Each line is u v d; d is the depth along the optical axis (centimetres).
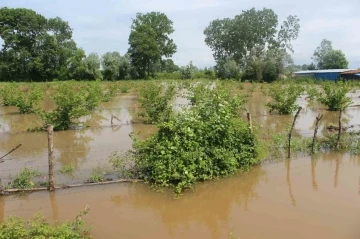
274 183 925
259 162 1073
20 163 1149
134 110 2412
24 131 1702
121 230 698
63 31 6825
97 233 683
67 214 769
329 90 2228
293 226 687
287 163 1078
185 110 1025
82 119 2027
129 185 921
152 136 969
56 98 1681
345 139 1291
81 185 910
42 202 826
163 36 7094
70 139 1517
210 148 964
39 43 5916
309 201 803
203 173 934
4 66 5653
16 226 536
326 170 1015
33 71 5831
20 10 5794
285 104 2086
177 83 4094
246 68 5647
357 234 647
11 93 2708
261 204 802
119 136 1558
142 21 6981
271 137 1407
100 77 5553
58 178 977
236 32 6431
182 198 848
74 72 5572
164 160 902
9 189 864
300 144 1229
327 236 643
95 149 1323
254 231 676
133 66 6234
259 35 6444
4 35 5725
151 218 752
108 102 2930
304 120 1903
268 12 6431
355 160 1100
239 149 1030
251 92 3522
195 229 700
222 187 907
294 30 6462
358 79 5312
